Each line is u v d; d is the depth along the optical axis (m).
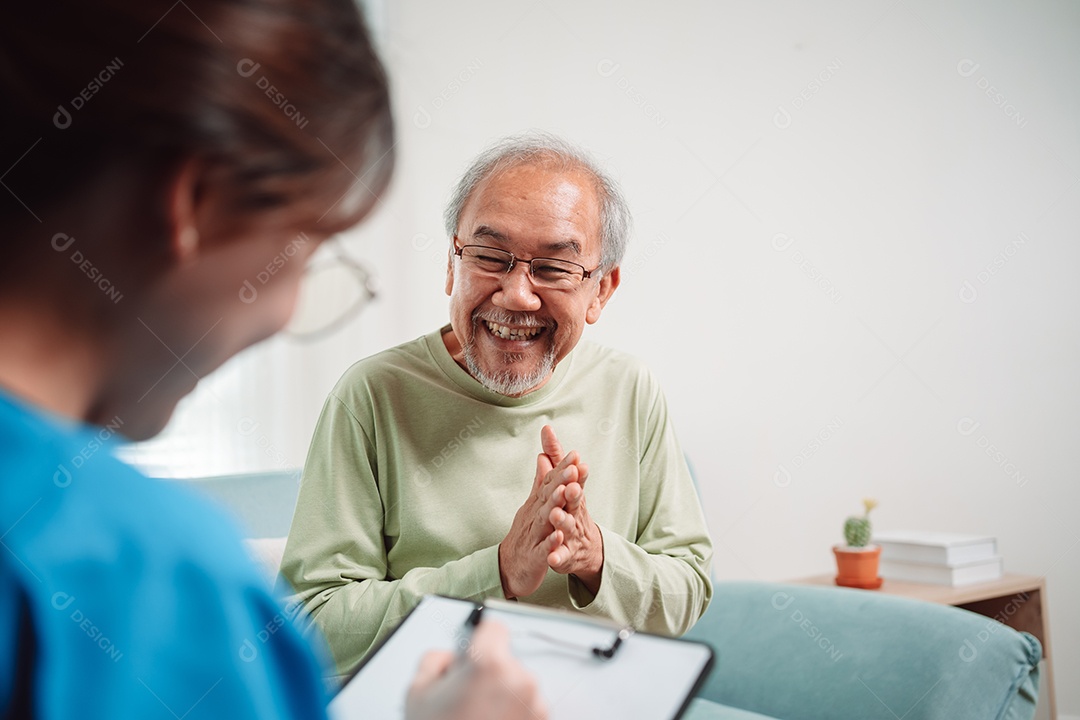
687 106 3.13
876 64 3.18
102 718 0.31
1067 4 3.16
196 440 2.64
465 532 1.49
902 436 3.17
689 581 1.51
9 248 0.35
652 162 3.10
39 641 0.31
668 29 3.12
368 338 2.87
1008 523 3.14
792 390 3.15
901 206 3.18
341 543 1.45
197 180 0.35
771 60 3.17
